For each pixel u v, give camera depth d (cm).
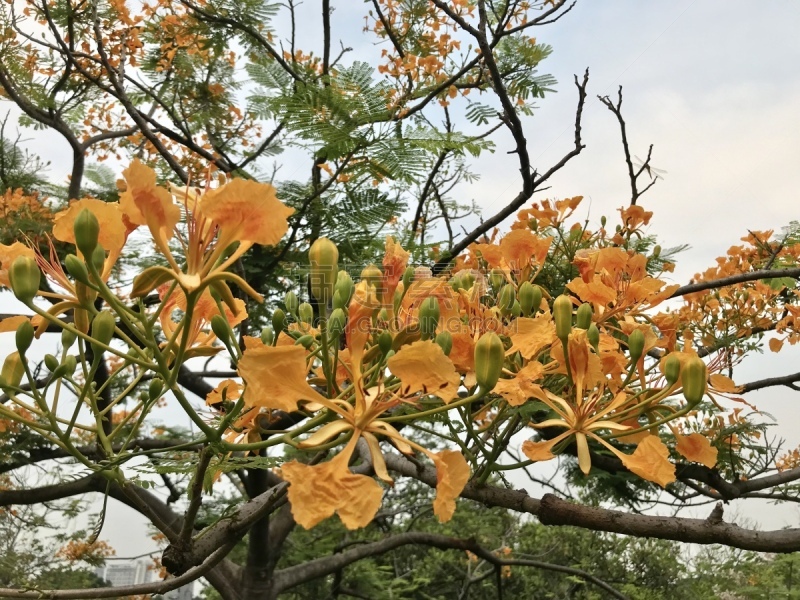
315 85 370
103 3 600
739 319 399
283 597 1018
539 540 1212
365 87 376
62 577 851
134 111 470
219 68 668
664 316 249
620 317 238
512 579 1225
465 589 992
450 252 397
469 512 1123
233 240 144
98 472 161
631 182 400
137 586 179
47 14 490
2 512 768
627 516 206
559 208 350
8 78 588
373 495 131
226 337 171
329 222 420
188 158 654
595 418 187
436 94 466
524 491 212
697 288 366
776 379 422
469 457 208
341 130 361
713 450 189
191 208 157
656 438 165
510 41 527
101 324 159
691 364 180
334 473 133
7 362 166
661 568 1159
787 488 449
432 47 568
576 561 1193
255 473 556
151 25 626
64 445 162
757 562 945
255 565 631
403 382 146
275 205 142
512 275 246
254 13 547
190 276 144
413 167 370
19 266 153
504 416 210
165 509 559
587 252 253
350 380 181
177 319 469
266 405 139
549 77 526
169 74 640
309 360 177
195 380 630
